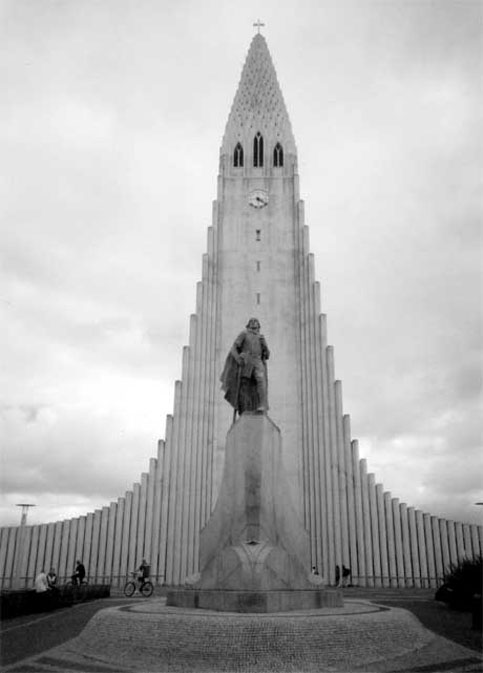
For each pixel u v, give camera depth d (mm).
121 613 13250
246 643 11438
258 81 57250
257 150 55031
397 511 42875
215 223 51750
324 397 45938
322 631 11750
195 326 48062
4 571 43062
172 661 11508
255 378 17000
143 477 44188
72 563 42844
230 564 14812
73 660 12555
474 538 41906
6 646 14828
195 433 45562
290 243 52000
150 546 42844
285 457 46188
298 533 16547
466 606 20859
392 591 35406
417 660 12141
